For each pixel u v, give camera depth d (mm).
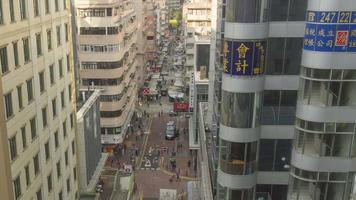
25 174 27016
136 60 98688
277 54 23125
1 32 23125
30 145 27766
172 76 138875
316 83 20688
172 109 102375
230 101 23344
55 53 33156
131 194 54406
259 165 25219
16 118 25312
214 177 32719
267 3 21719
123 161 68375
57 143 34219
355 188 18734
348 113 20844
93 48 66062
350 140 21359
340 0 19125
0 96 22172
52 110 32562
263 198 25547
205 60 69562
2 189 23016
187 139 80875
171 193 53219
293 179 22844
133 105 89688
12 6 24891
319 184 22125
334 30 19562
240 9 21625
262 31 22031
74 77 40688
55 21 33219
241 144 23953
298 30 22656
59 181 34656
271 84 23625
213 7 52625
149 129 86750
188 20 100438
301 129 21781
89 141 44500
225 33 22922
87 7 64062
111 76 67312
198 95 68438
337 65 20094
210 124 48688
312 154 21781
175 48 197625
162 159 70312
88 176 44156
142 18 112438
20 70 25891
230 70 22844
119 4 71000
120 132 70688
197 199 48375
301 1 22312
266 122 24312
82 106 44094
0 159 22578
